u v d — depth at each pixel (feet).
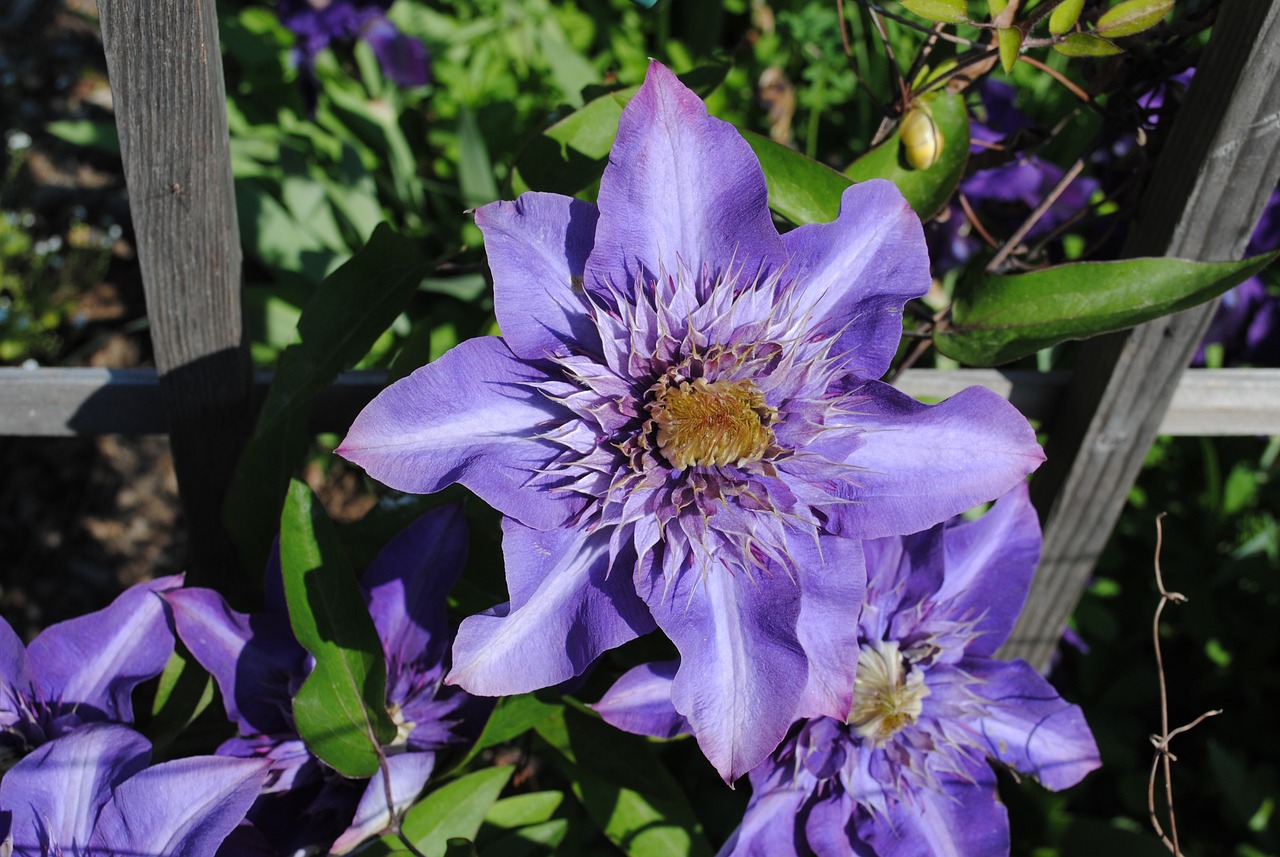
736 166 1.12
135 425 1.48
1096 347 1.46
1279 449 2.03
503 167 2.42
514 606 1.08
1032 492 1.62
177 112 1.22
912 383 1.52
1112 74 1.37
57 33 3.37
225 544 1.55
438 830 1.27
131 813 1.16
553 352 1.12
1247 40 1.23
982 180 1.62
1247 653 1.96
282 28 2.68
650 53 2.63
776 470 1.12
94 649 1.29
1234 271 1.23
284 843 1.25
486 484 1.08
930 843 1.28
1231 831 1.85
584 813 1.65
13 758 1.26
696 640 1.09
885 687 1.26
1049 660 1.77
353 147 2.17
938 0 1.24
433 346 2.05
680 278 1.13
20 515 2.48
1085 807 1.91
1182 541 2.02
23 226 2.91
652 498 1.11
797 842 1.28
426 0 2.87
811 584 1.13
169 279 1.32
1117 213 1.44
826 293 1.16
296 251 2.14
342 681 1.20
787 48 2.52
